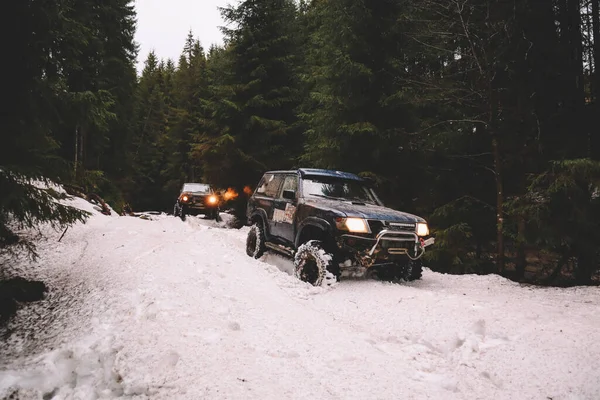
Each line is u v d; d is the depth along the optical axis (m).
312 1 19.27
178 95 51.44
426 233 6.17
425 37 9.53
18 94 4.95
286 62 18.02
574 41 7.68
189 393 2.49
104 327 3.75
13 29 4.75
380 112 10.30
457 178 9.91
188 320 3.64
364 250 5.49
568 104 7.66
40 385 2.91
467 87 9.01
